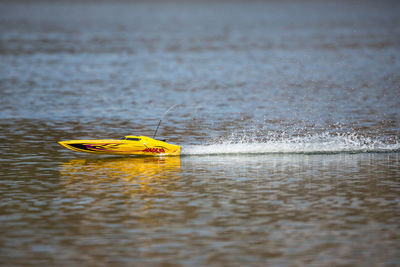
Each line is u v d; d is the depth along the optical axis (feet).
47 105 630.74
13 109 599.57
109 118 555.28
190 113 591.37
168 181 323.37
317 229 244.01
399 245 225.97
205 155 393.50
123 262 211.82
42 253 219.82
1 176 332.60
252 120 552.82
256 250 222.07
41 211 268.00
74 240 232.12
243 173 342.23
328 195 294.46
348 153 400.26
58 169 350.64
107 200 285.84
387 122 532.73
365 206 274.98
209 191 302.86
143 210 270.05
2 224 250.57
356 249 222.69
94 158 383.45
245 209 271.69
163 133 485.56
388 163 367.25
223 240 232.32
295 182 321.11
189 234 238.68
